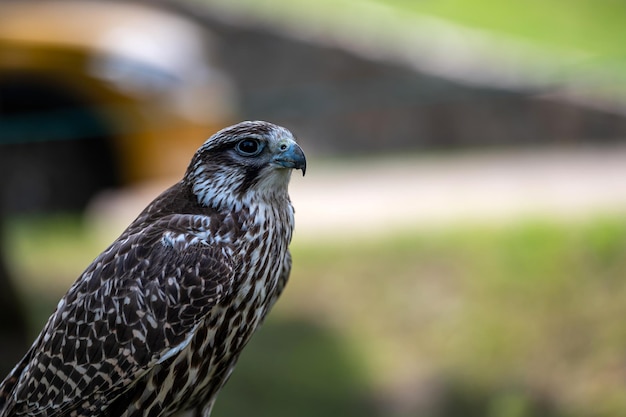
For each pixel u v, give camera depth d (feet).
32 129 51.52
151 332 24.06
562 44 75.66
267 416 41.32
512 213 50.31
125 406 24.89
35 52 52.08
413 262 47.67
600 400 40.50
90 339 24.17
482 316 44.52
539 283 45.21
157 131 52.95
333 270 47.96
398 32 75.15
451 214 51.39
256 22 78.59
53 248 50.55
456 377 42.52
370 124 71.92
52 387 24.49
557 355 42.45
